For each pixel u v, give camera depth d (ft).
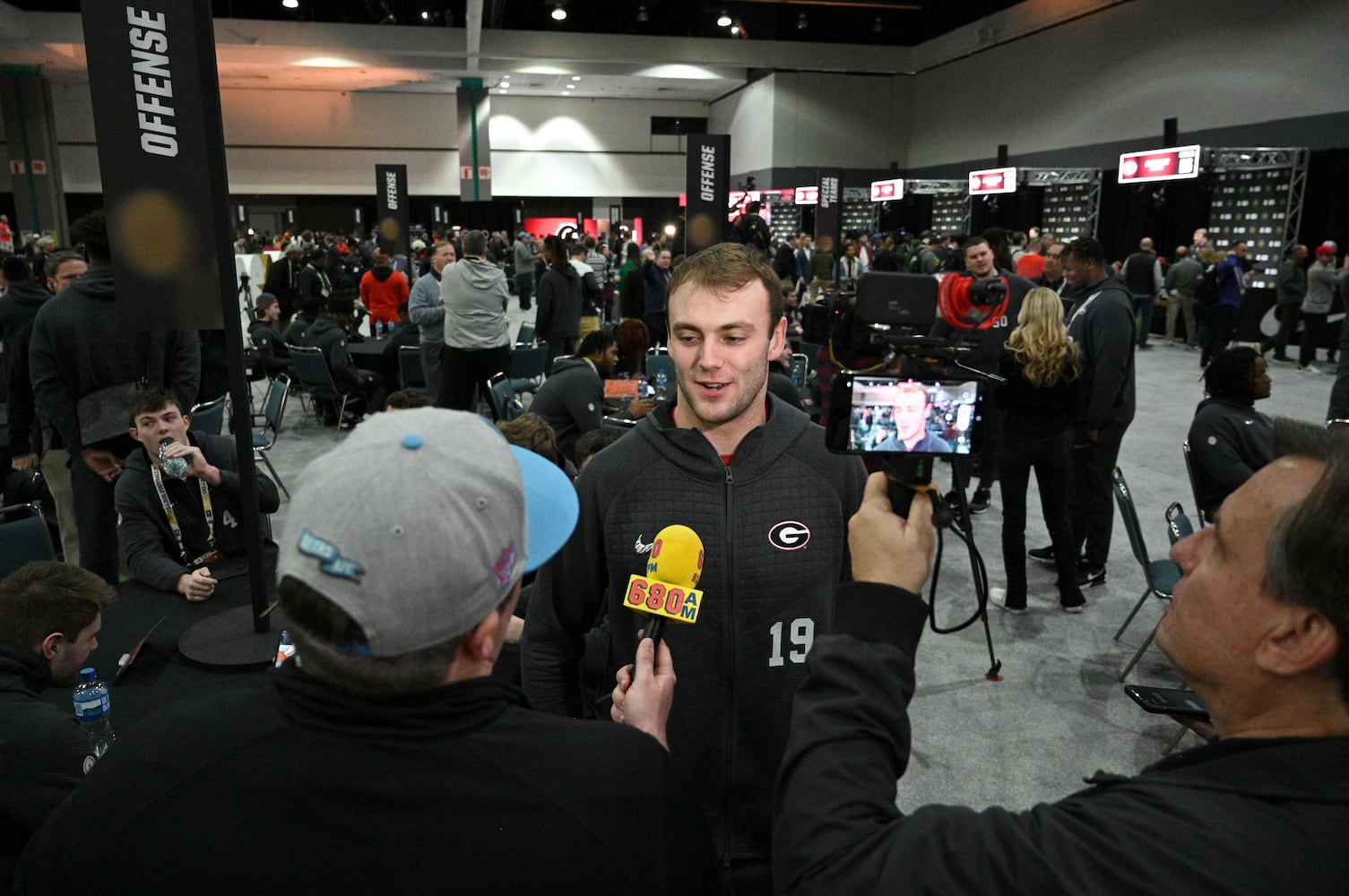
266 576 8.02
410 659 2.12
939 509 2.53
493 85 72.79
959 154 65.41
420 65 62.39
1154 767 2.01
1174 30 46.03
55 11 55.01
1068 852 1.78
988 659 11.27
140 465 8.22
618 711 3.52
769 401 4.52
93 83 5.80
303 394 26.35
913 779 8.85
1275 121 40.88
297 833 2.07
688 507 4.24
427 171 78.54
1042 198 56.34
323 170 76.33
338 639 2.06
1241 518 2.02
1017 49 58.34
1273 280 41.14
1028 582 13.69
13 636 5.42
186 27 5.83
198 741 2.17
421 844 2.08
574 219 83.15
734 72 69.15
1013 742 9.48
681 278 4.14
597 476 4.42
